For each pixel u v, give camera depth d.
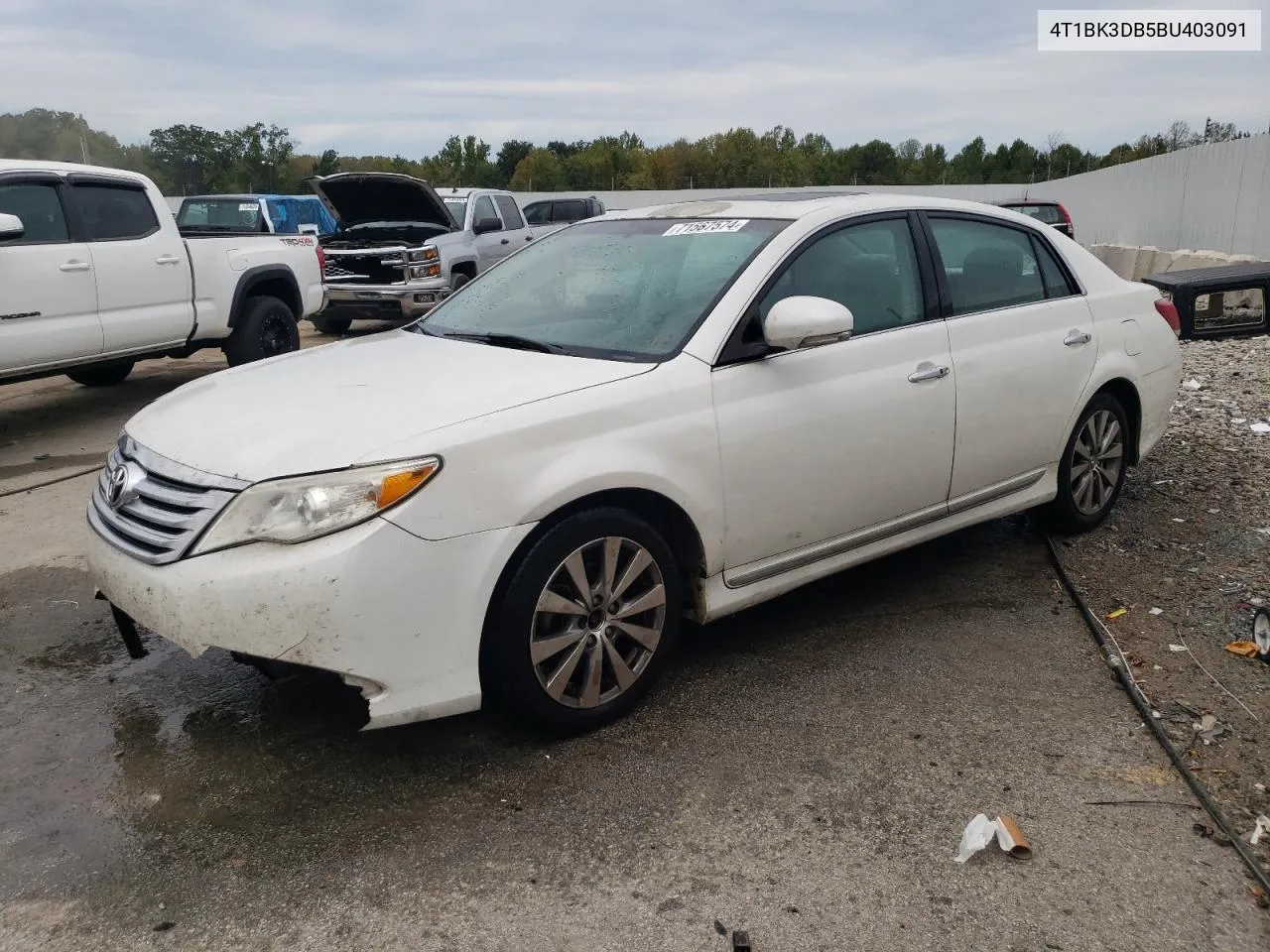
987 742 3.16
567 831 2.74
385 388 3.24
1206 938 2.34
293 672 2.87
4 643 3.95
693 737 3.20
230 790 2.94
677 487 3.21
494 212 14.72
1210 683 3.51
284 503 2.70
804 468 3.54
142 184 8.08
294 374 3.55
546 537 2.97
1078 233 28.81
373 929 2.39
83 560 4.86
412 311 12.30
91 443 7.41
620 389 3.15
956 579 4.50
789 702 3.42
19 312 6.89
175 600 2.74
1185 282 5.62
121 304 7.71
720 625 4.05
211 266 8.62
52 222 7.25
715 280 3.60
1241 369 8.84
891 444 3.79
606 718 3.23
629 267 3.95
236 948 2.33
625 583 3.19
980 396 4.11
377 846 2.69
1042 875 2.55
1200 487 5.69
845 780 2.96
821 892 2.50
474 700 2.91
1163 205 19.38
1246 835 2.71
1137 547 4.82
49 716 3.38
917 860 2.61
